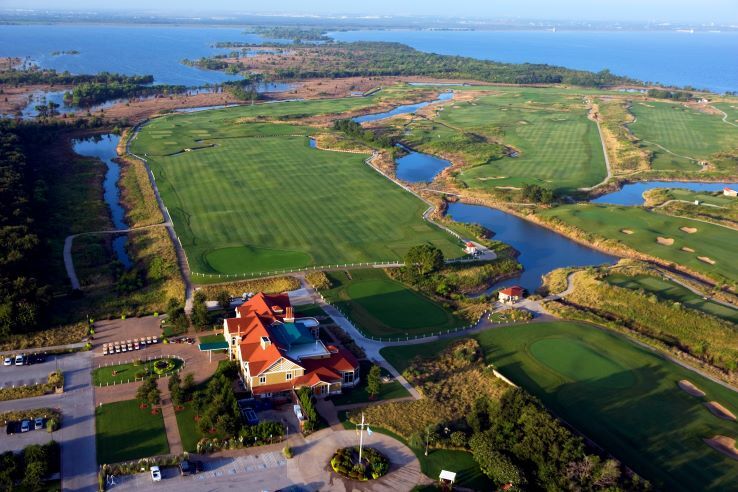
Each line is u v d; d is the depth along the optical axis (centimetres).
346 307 11919
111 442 7912
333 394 9106
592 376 9788
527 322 11625
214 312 11469
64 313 11269
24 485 7075
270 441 8000
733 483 7544
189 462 7581
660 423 8669
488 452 7525
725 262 14550
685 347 11044
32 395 8812
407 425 8450
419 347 10606
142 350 10169
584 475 7100
